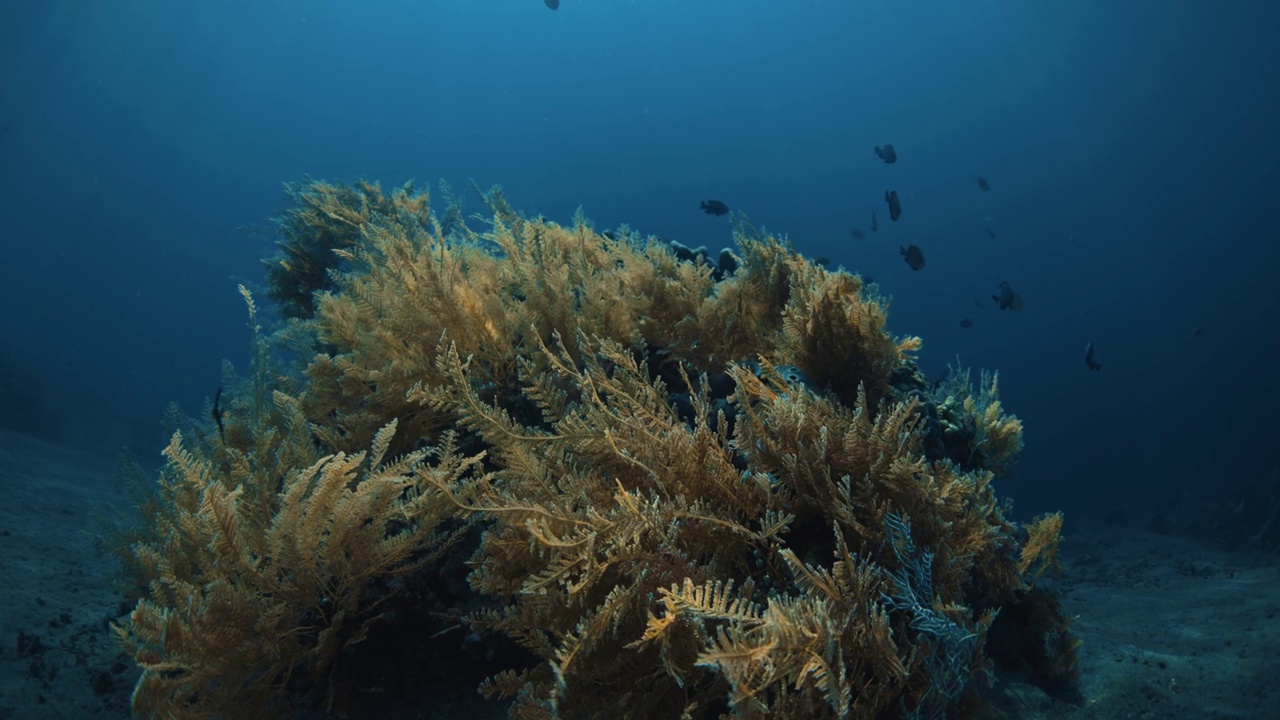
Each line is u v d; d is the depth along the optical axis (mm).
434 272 3215
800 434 2160
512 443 2125
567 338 3408
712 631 1718
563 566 1660
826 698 1362
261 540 2318
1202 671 2643
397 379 3066
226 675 2098
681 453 2062
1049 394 89438
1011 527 2600
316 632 2361
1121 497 34938
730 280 3590
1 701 2631
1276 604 3955
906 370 3594
